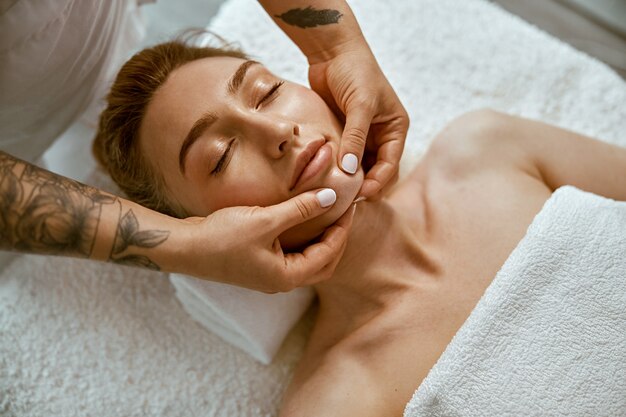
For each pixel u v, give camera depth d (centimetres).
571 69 138
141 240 84
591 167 112
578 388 87
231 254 84
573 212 97
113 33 112
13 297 123
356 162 90
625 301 91
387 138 102
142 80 103
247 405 117
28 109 104
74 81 108
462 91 138
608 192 112
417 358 98
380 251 107
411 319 102
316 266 90
